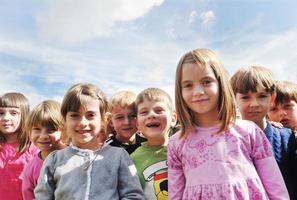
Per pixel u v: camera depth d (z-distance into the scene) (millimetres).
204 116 734
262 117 862
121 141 1159
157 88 995
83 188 768
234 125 710
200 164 692
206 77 708
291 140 845
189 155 715
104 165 805
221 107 712
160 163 892
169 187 749
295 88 1107
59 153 846
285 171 805
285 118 1103
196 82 712
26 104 1307
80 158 811
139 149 954
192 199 680
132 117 1143
